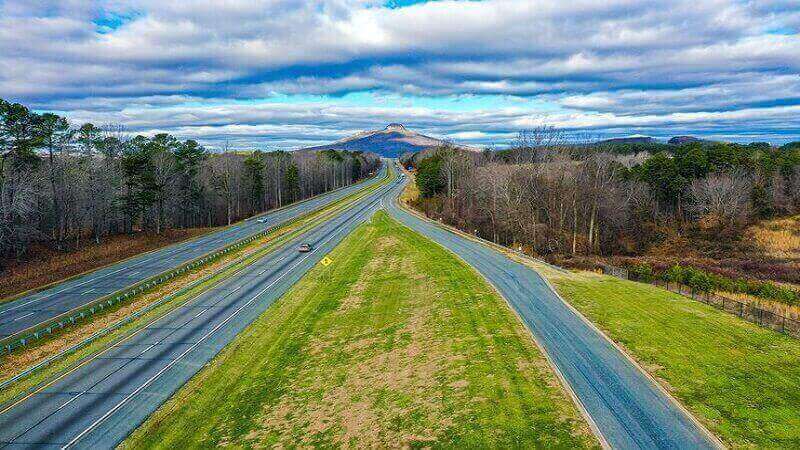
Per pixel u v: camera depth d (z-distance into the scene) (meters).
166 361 31.94
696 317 31.25
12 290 48.81
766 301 38.72
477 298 37.19
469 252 56.72
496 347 27.52
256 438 22.80
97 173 74.94
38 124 62.56
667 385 22.53
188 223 111.75
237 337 35.88
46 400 27.19
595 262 55.69
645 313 32.28
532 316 32.38
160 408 26.17
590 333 29.09
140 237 78.56
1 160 60.50
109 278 53.41
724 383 22.38
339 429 22.39
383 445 20.14
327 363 30.52
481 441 18.95
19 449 22.69
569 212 79.31
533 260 52.00
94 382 29.22
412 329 33.66
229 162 121.31
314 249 66.69
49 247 68.44
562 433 18.95
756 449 17.61
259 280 51.22
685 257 67.06
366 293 44.59
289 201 154.38
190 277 53.38
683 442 18.23
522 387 22.69
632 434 18.78
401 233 72.69
